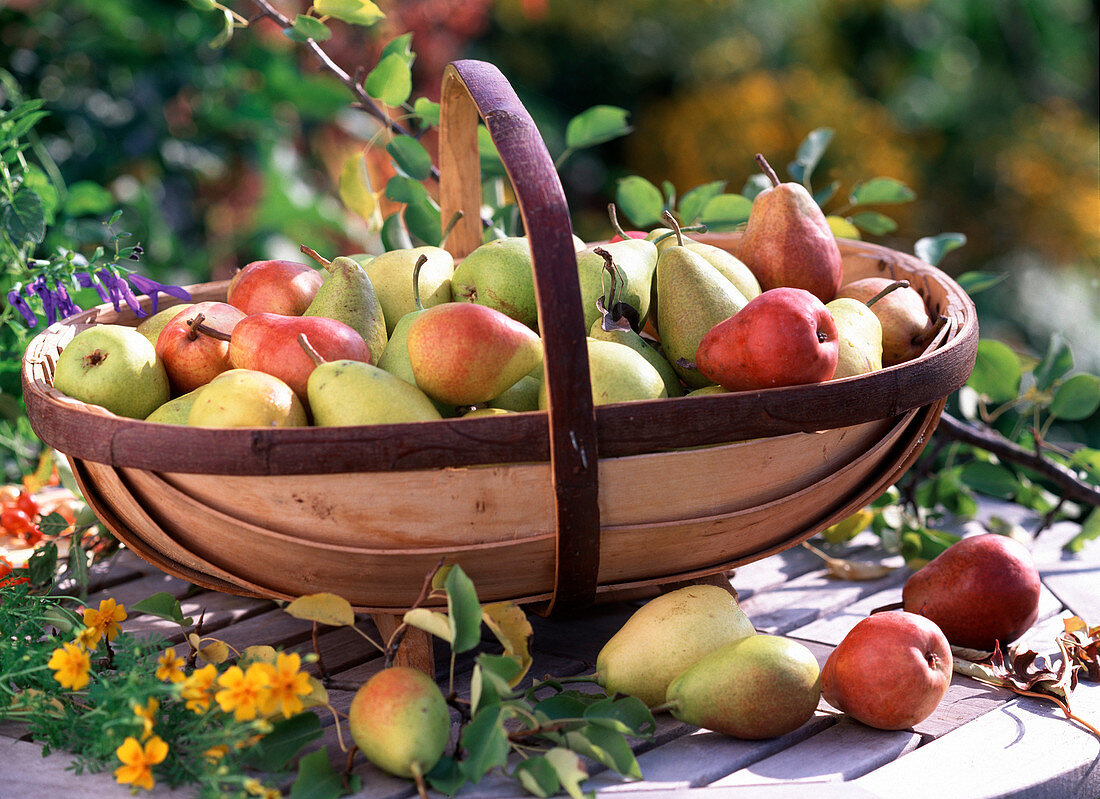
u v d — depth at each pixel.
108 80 3.23
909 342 1.65
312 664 1.60
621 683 1.49
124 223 3.07
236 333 1.55
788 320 1.48
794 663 1.46
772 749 1.47
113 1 3.23
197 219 3.42
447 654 1.61
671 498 1.47
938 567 1.61
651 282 1.64
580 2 5.84
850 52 6.39
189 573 1.54
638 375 1.50
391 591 1.49
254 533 1.46
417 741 1.41
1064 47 6.85
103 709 1.45
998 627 1.60
